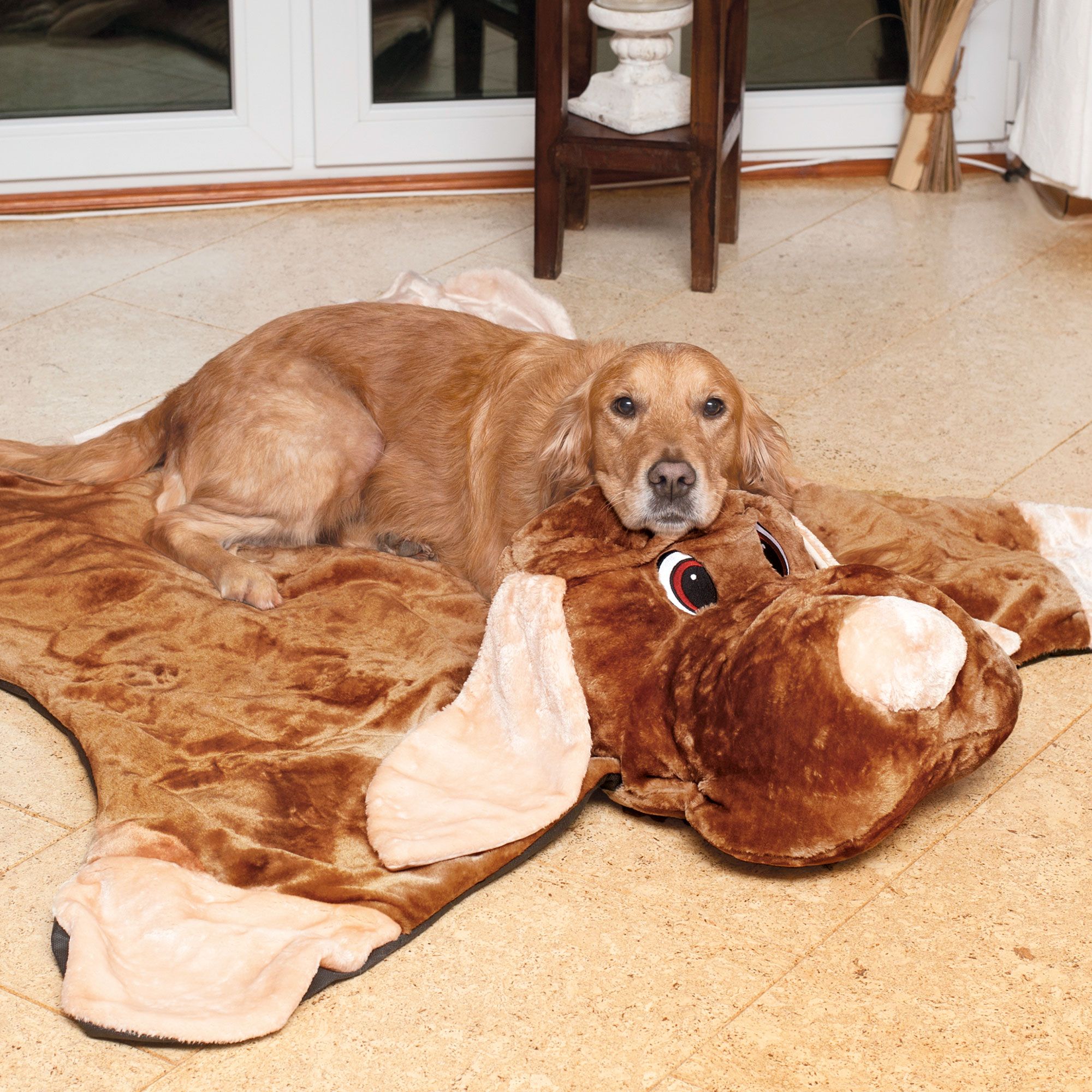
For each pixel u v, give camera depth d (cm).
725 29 463
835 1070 205
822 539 337
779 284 496
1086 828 255
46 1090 202
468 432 324
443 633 308
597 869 246
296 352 339
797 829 231
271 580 317
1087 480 378
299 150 562
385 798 248
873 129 588
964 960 226
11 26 529
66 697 279
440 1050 210
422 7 550
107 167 550
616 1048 210
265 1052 209
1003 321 468
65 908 225
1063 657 305
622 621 258
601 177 579
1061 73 509
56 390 422
